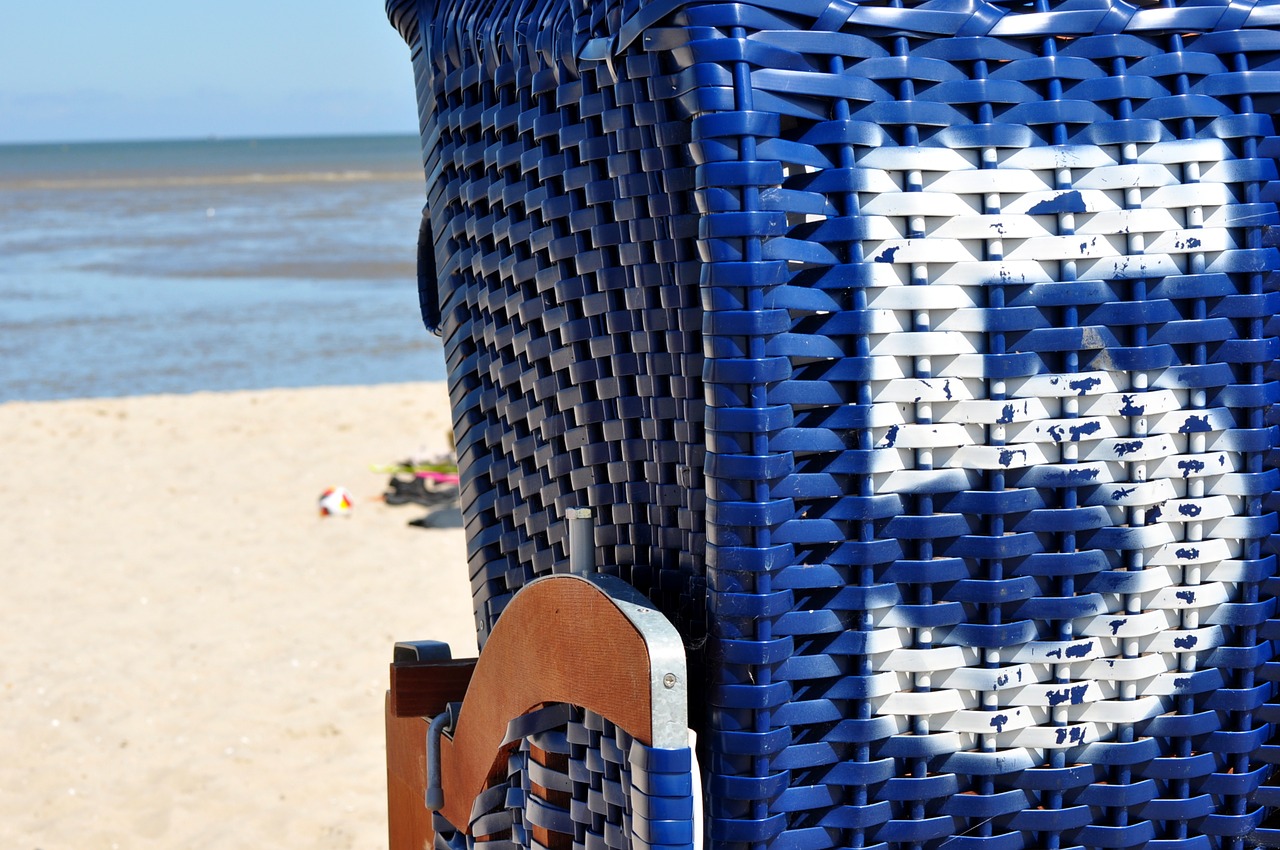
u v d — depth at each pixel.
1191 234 1.22
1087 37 1.19
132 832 3.73
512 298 1.44
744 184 1.08
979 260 1.18
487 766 1.47
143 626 5.70
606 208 1.28
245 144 199.38
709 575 1.16
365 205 52.59
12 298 22.17
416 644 1.80
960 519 1.19
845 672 1.19
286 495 8.17
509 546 1.57
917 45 1.16
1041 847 1.27
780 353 1.12
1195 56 1.22
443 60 1.54
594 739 1.26
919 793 1.22
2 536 7.24
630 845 1.20
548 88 1.32
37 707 4.73
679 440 1.25
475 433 1.61
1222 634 1.29
